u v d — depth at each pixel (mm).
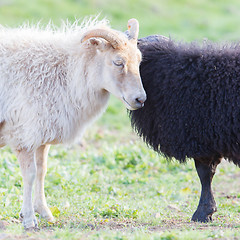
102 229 13406
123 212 15508
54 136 13906
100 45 13547
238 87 14094
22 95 13500
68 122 14062
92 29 13273
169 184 20359
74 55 14008
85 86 14016
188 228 13477
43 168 14859
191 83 14516
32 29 14773
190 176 21359
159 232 12648
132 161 23078
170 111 14742
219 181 21500
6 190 17234
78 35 14234
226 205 17188
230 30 52094
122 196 18312
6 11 48156
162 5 61094
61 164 21734
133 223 14539
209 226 13930
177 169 22750
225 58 14492
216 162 15188
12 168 19734
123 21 50906
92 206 16141
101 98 14320
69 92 14023
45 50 14031
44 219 14492
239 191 19859
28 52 13898
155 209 16250
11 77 13594
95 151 24812
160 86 14922
